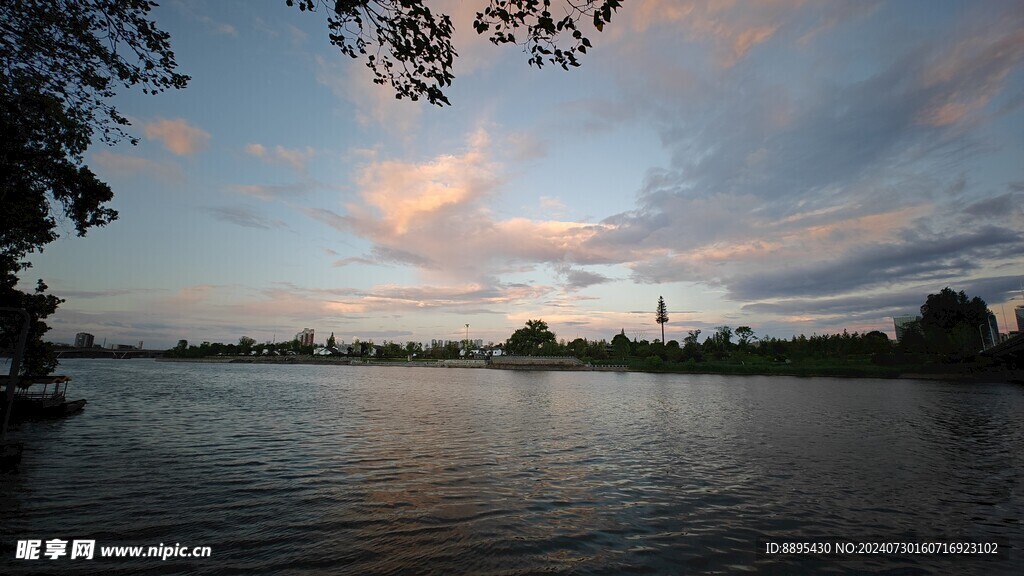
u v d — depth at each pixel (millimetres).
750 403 44000
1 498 12758
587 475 16547
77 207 20438
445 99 9789
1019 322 140125
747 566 9414
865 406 40844
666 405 42219
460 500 13289
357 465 17484
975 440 24250
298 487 14406
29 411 28594
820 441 23891
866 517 12477
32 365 29594
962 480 16297
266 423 28859
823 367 94625
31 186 18094
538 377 98438
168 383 67625
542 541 10391
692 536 10945
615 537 10766
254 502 12844
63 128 13430
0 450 16062
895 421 31500
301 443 21969
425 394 52969
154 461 17766
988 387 63188
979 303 124312
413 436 24312
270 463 17688
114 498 13023
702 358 136000
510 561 9297
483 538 10477
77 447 20250
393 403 42531
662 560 9570
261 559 9188
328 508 12383
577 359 148625
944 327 117250
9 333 28078
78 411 32281
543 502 13273
